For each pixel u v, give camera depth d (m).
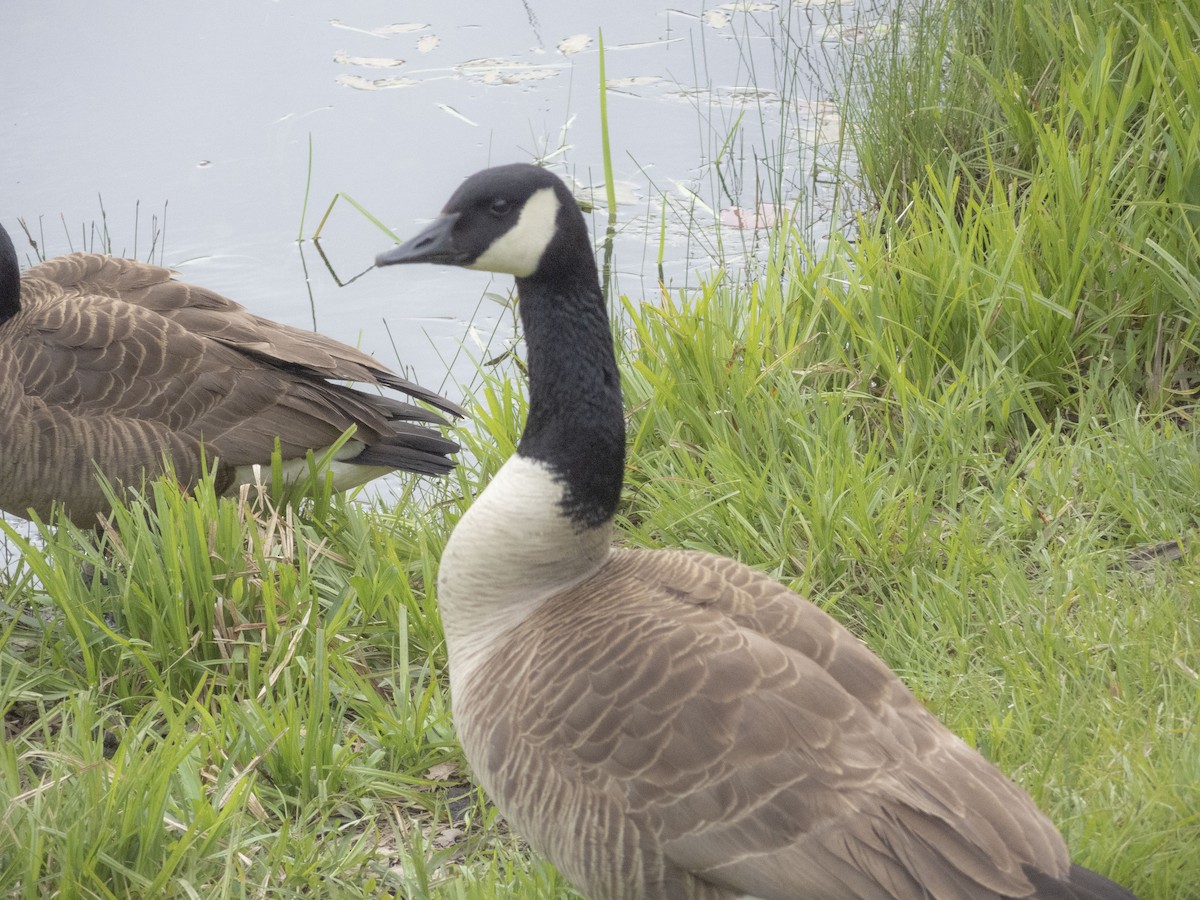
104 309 6.39
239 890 4.29
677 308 7.03
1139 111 7.42
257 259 9.22
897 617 5.16
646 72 11.40
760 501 5.83
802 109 10.63
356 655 5.48
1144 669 4.60
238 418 6.34
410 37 12.34
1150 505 5.54
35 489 6.33
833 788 3.30
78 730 4.60
